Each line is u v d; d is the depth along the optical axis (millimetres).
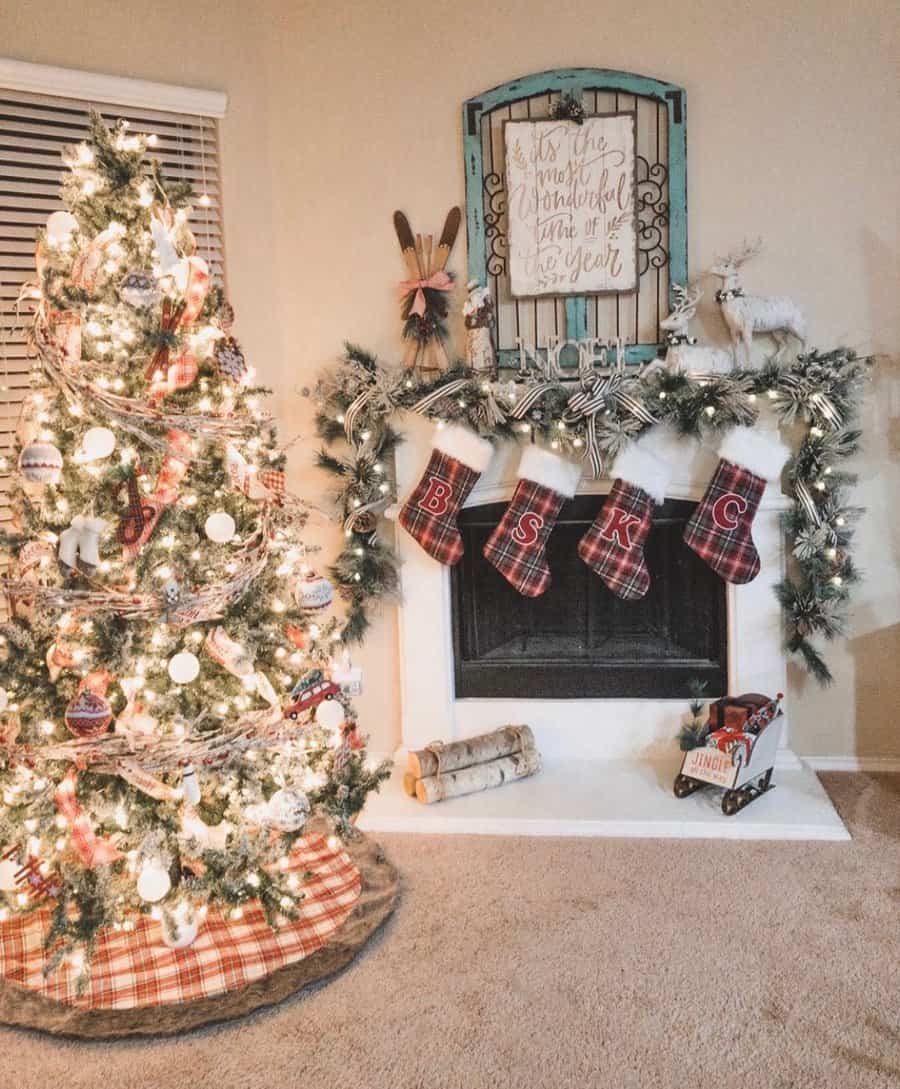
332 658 3043
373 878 2756
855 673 3307
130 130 3053
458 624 3441
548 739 3436
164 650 2387
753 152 3117
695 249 3186
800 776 3256
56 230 2229
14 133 2924
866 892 2615
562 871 2787
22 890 2355
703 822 2959
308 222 3318
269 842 2486
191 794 2312
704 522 3098
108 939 2533
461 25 3176
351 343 3350
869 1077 1979
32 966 2434
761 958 2357
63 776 2365
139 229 2314
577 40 3141
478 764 3250
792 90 3072
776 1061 2031
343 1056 2102
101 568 2279
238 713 2508
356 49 3225
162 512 2311
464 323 3289
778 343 3158
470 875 2785
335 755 2553
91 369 2256
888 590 3252
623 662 3393
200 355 2387
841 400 3025
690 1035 2113
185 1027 2191
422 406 3164
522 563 3156
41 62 2861
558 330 3281
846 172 3084
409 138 3244
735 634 3271
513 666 3438
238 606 2475
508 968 2361
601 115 3117
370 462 3236
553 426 3096
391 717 3488
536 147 3160
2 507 2963
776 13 3045
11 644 2307
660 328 3219
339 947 2449
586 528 3359
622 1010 2199
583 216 3174
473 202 3213
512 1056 2076
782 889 2645
